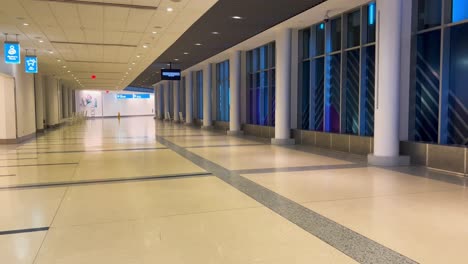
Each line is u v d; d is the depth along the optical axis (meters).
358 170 8.64
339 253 3.72
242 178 7.69
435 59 9.59
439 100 9.04
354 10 12.00
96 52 17.14
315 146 13.91
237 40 16.69
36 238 4.21
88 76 29.88
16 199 6.03
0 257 3.69
